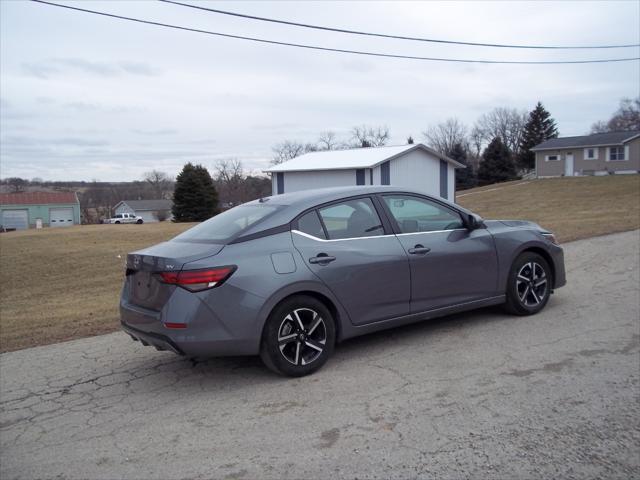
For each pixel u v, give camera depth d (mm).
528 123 72688
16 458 3611
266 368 5055
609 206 28625
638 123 91000
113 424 4051
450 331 5809
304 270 4703
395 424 3756
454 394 4199
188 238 5070
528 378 4434
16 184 94062
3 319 9203
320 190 5496
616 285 7633
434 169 28547
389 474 3154
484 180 66625
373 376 4660
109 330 6820
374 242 5180
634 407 3857
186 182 45625
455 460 3266
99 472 3371
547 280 6371
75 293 12531
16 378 5172
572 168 53062
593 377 4395
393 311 5238
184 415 4125
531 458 3256
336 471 3215
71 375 5180
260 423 3898
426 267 5402
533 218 23859
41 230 30000
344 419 3881
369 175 25812
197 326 4328
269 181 75062
